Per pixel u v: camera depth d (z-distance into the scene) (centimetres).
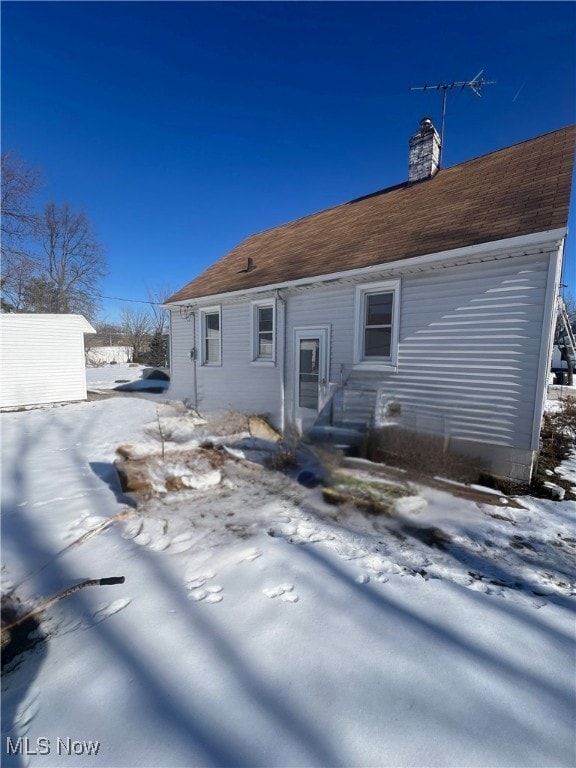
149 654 200
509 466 489
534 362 466
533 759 141
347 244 755
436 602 239
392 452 452
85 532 351
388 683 176
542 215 461
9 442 720
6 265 2175
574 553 311
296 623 218
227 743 150
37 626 234
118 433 794
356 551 303
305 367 773
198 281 1167
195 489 409
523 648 199
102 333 4166
